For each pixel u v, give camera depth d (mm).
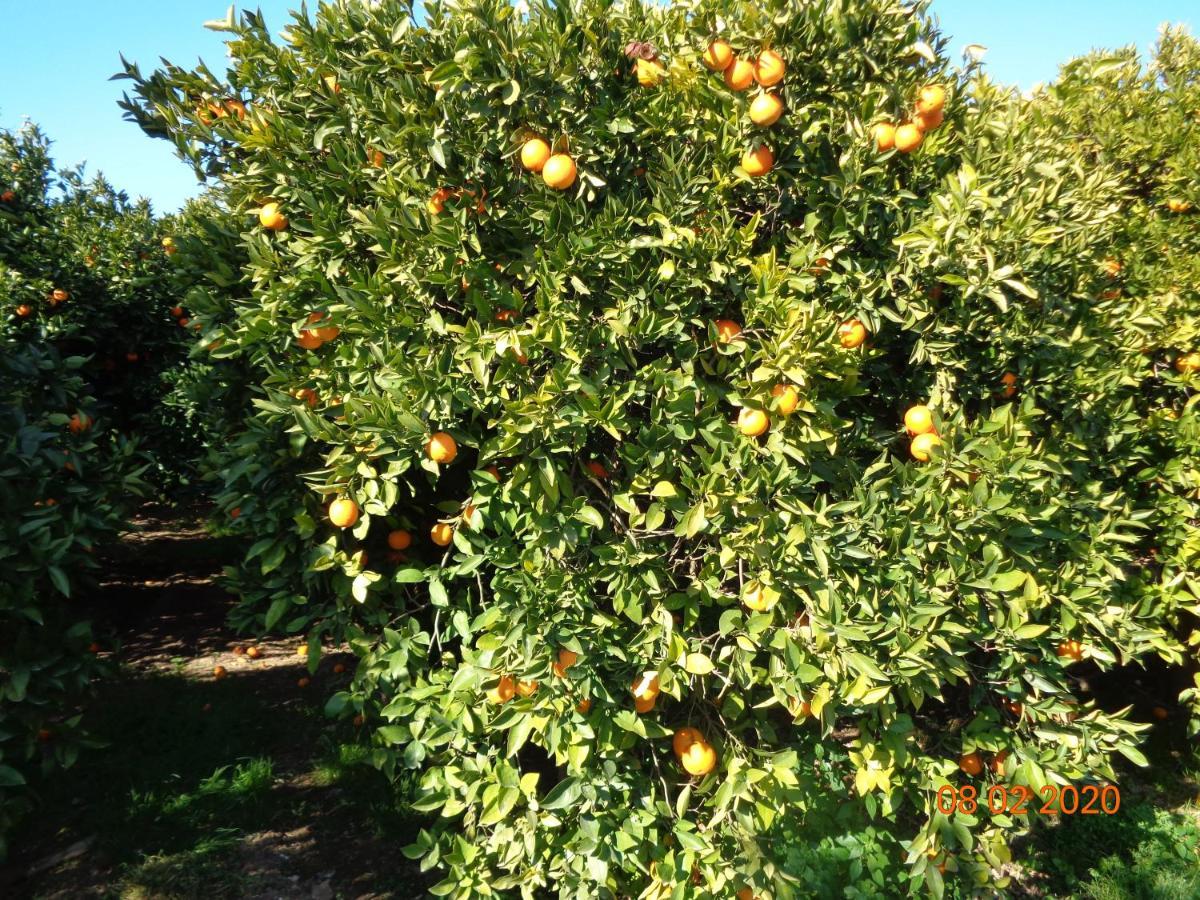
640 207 2244
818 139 2354
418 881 2875
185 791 3293
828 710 2135
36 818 3104
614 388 2162
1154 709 3984
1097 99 4145
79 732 2500
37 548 2303
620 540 2281
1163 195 4047
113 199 6785
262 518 2514
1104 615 2604
